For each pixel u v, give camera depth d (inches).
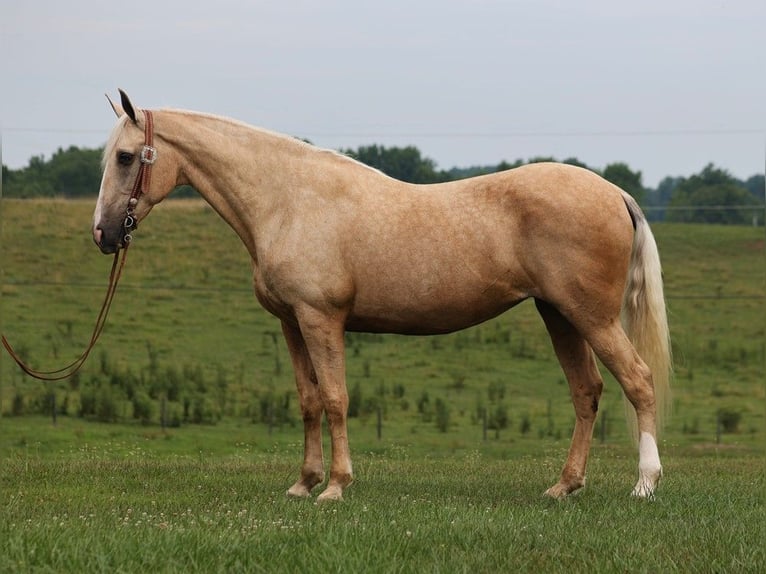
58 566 220.4
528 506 305.6
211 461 498.9
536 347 1408.7
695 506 305.4
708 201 2849.4
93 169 2487.7
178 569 217.9
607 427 962.7
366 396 1117.7
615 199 319.9
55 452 629.6
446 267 317.4
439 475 423.2
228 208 335.6
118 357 1245.1
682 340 1489.9
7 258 1672.0
